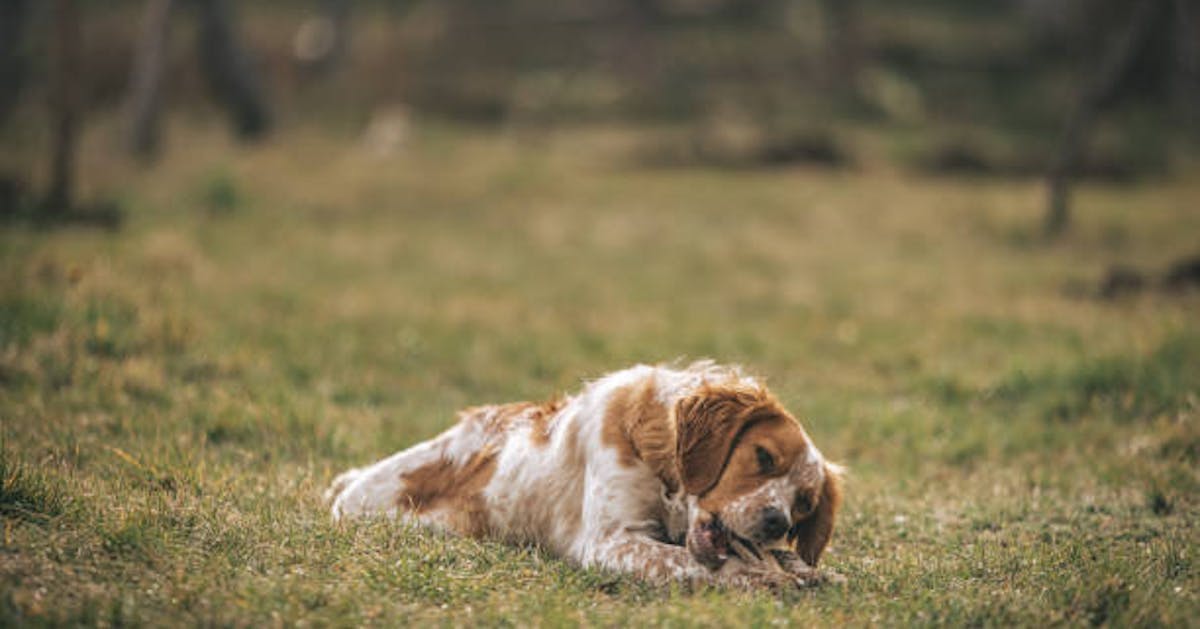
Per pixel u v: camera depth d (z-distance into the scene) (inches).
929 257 668.7
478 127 1239.5
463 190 872.3
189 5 1342.3
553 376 370.3
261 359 346.3
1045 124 1318.9
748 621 146.2
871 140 1204.5
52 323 336.5
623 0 1461.6
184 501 193.2
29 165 778.2
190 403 287.6
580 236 717.3
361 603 151.7
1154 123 1307.8
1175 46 1338.6
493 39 1505.9
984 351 406.0
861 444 299.1
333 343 390.6
